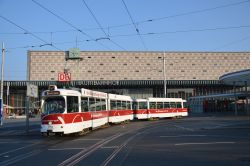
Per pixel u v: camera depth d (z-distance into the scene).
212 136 21.34
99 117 28.36
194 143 17.47
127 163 11.70
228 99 89.25
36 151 15.44
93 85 86.56
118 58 89.12
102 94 30.14
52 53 87.81
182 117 55.56
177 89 92.31
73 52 87.50
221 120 42.62
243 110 86.31
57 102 21.31
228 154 13.48
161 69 89.81
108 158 12.86
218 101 88.81
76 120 22.39
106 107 31.36
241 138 19.83
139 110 44.41
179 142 18.06
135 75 89.12
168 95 92.12
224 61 91.88
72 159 12.75
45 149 16.14
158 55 90.06
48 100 21.48
